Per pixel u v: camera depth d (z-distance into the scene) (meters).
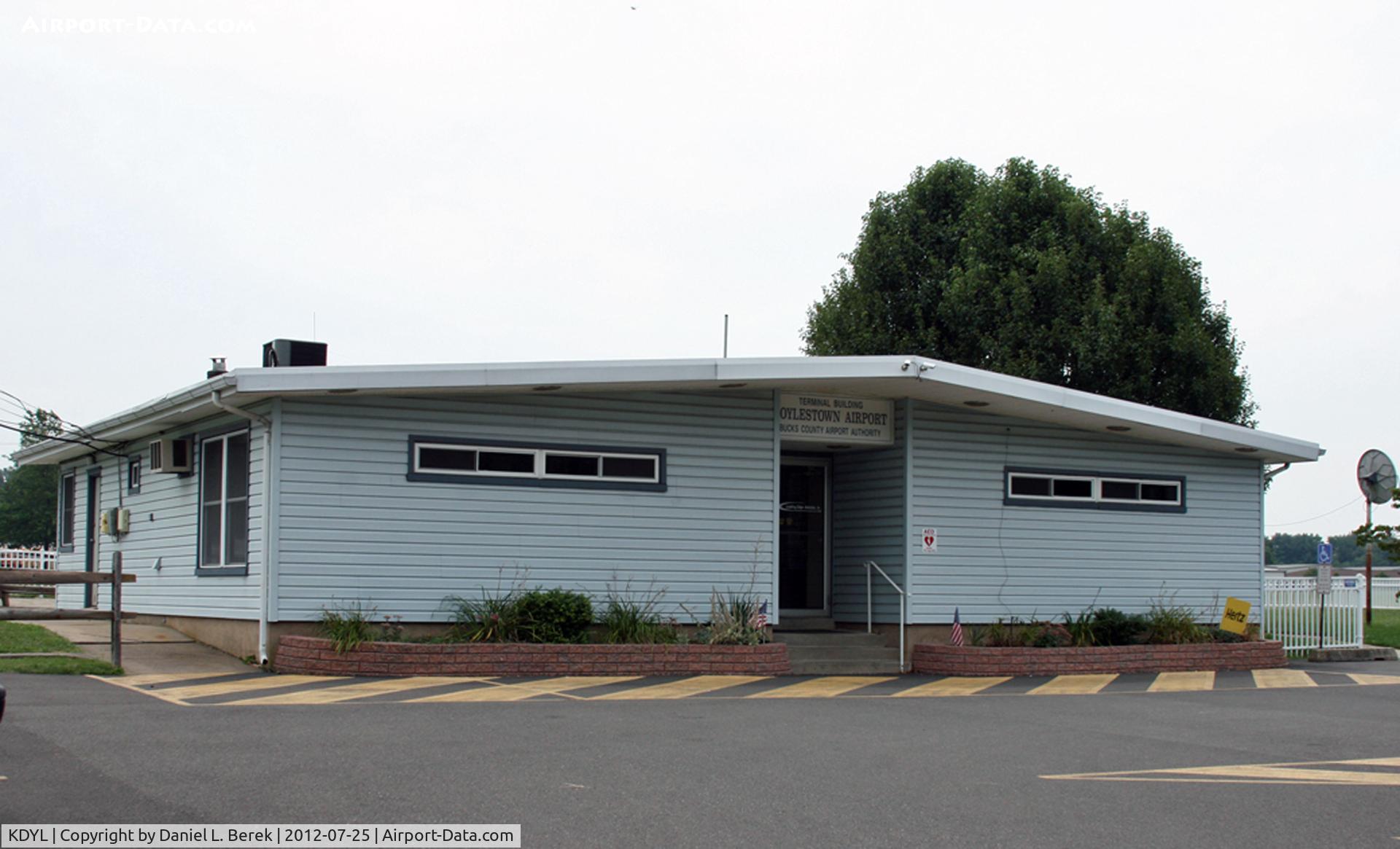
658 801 8.02
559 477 16.98
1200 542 21.34
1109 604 20.42
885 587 19.28
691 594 17.62
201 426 17.47
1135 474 20.86
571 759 9.41
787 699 13.94
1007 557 19.64
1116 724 12.40
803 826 7.48
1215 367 30.41
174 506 18.42
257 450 15.76
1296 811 8.23
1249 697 15.17
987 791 8.64
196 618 17.31
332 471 15.66
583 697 13.55
